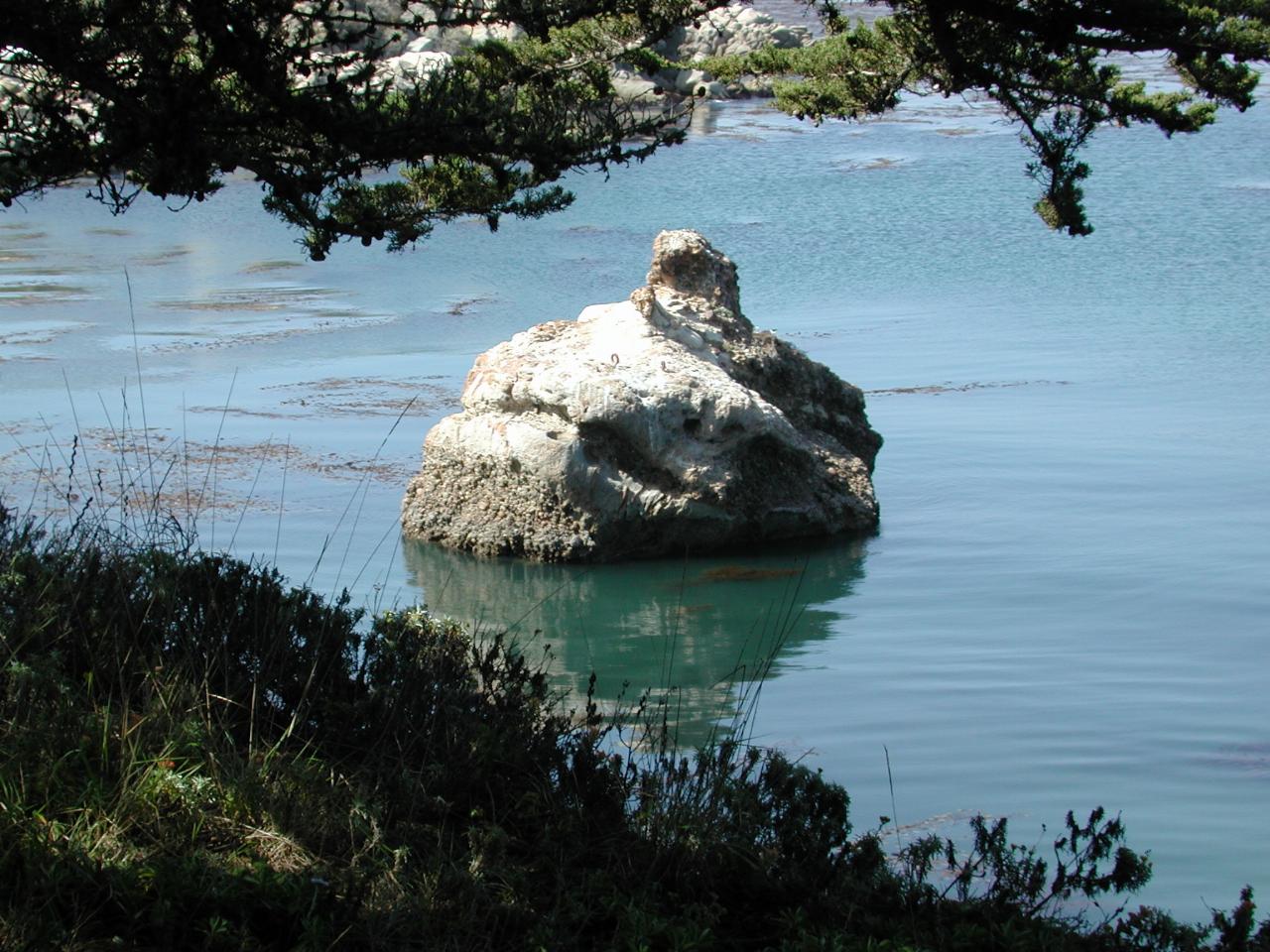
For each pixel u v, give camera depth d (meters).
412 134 10.60
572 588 17.17
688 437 18.39
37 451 21.22
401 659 9.42
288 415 23.91
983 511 19.52
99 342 29.70
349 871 7.24
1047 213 13.26
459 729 8.83
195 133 10.19
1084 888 8.34
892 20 13.86
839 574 17.42
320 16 10.73
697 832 8.12
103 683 8.76
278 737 8.65
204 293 35.50
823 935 7.00
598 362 18.59
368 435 22.67
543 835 8.05
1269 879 9.96
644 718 12.93
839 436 20.36
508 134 10.79
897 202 47.56
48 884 6.59
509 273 37.97
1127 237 40.91
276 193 11.03
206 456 21.31
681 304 20.16
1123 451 21.95
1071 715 13.00
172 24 10.23
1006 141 60.19
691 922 7.08
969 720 12.91
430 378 26.61
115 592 9.29
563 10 11.09
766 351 20.09
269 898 6.84
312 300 34.56
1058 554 17.72
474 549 18.44
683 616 16.11
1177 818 10.90
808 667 14.43
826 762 12.04
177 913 6.68
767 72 14.71
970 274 36.97
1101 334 30.00
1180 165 53.44
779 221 45.00
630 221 45.38
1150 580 16.72
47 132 10.30
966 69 12.96
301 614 9.52
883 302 34.06
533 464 18.11
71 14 9.93
